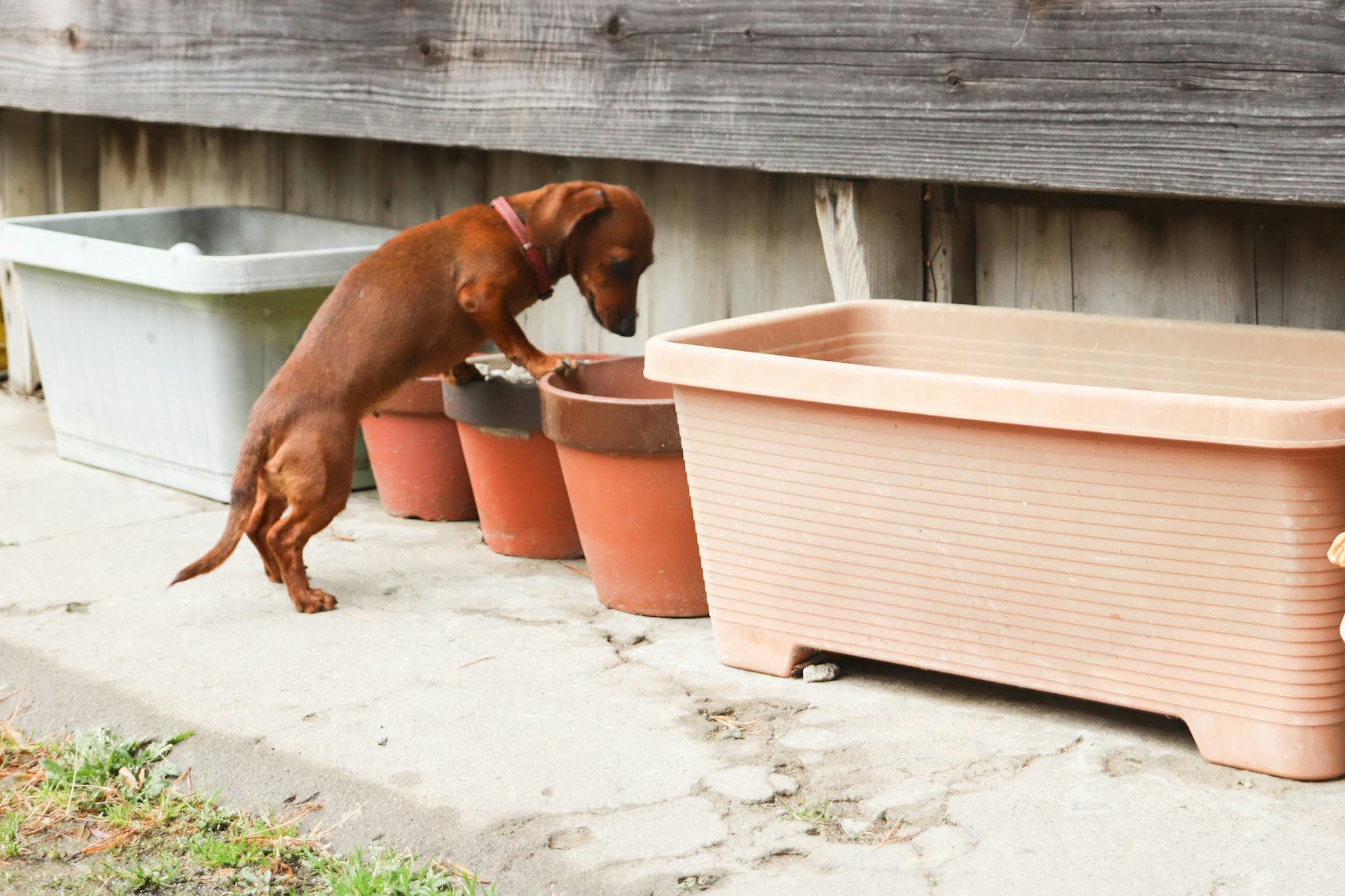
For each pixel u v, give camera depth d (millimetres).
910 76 3295
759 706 3023
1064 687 2830
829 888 2291
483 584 3875
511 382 3896
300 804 2664
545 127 4129
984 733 2861
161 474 4934
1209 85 2848
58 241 4914
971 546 2830
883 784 2648
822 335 3488
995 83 3156
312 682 3203
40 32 5863
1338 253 3316
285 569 3652
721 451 3096
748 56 3602
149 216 5547
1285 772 2621
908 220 3795
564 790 2658
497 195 5090
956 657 2943
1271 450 2436
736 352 2990
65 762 2875
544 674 3221
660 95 3818
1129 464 2596
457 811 2596
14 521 4516
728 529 3154
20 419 6039
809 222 4215
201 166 6207
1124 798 2566
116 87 5559
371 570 4012
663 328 4680
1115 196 3598
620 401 3412
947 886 2285
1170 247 3570
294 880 2439
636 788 2660
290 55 4859
